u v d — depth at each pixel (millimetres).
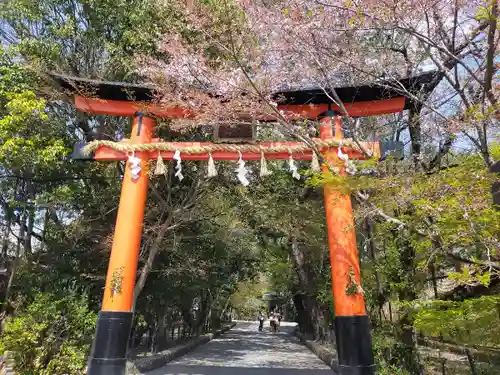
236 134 9680
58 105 12930
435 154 8906
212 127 10656
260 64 8688
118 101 10430
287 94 9516
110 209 13328
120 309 8867
